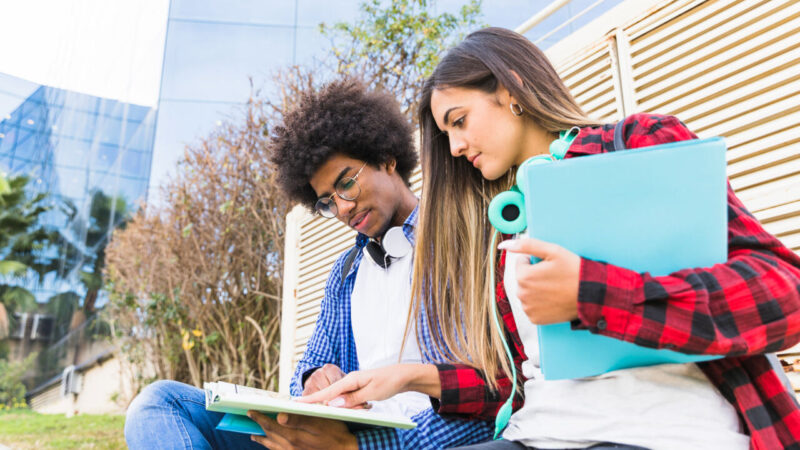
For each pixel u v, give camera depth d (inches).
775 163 60.5
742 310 27.6
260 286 213.8
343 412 37.4
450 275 49.4
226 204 208.8
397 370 44.4
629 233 28.7
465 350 49.2
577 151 37.0
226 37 237.5
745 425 31.6
